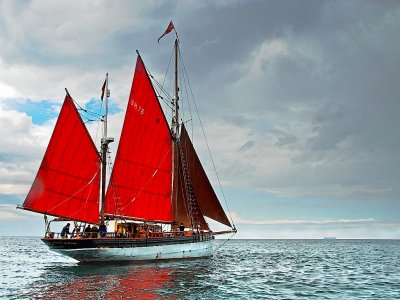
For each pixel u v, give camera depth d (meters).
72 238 37.62
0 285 29.33
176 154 48.03
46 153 37.75
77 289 27.39
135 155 43.78
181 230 46.34
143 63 43.97
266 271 41.84
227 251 92.12
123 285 28.89
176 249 44.03
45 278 32.91
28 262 51.12
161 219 45.88
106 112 43.53
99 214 41.44
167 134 46.91
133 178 43.59
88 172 40.56
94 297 24.81
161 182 46.16
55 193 38.38
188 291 27.28
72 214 39.25
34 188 37.12
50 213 38.00
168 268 38.53
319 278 36.81
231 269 41.59
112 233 39.78
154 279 31.73
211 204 48.31
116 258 39.34
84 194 40.19
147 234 41.59
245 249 109.69
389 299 26.52
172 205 47.47
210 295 26.22
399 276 39.19
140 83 43.53
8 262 51.06
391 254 83.75
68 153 39.06
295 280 35.06
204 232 48.59
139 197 44.00
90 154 40.66
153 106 45.22
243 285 30.92
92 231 40.66
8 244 137.50
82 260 38.78
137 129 43.72
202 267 41.12
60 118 38.03
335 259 64.44
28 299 24.23
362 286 32.09
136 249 40.19
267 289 29.61
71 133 39.06
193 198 47.97
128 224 42.22
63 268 39.88
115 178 42.03
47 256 66.88
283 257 67.56
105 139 42.94
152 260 41.59
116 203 42.06
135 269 37.44
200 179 48.00
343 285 32.47
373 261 60.19
